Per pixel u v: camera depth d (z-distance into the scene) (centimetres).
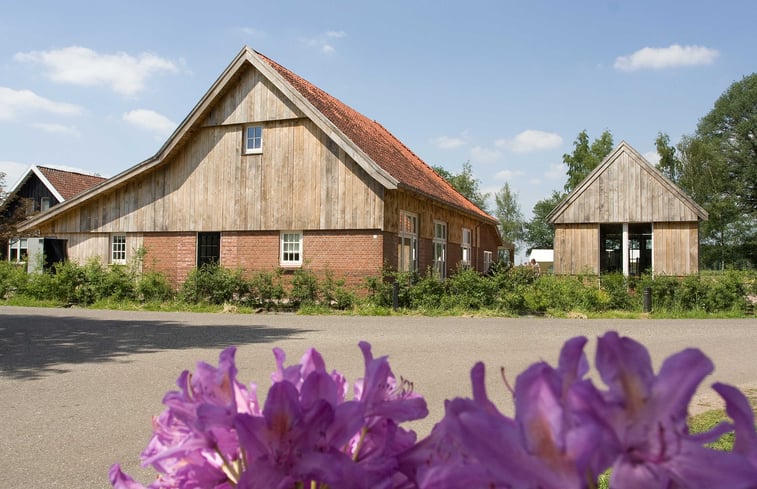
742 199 5566
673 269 2077
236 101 2047
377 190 1853
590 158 6488
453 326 1284
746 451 64
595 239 2175
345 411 86
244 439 81
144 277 1922
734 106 5634
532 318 1514
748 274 1673
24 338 1070
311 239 1930
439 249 2409
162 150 2097
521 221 8969
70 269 1980
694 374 64
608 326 1302
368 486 87
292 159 1967
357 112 2797
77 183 3819
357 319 1457
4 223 2311
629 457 62
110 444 458
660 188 2103
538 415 62
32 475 393
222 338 1062
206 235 2112
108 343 1001
